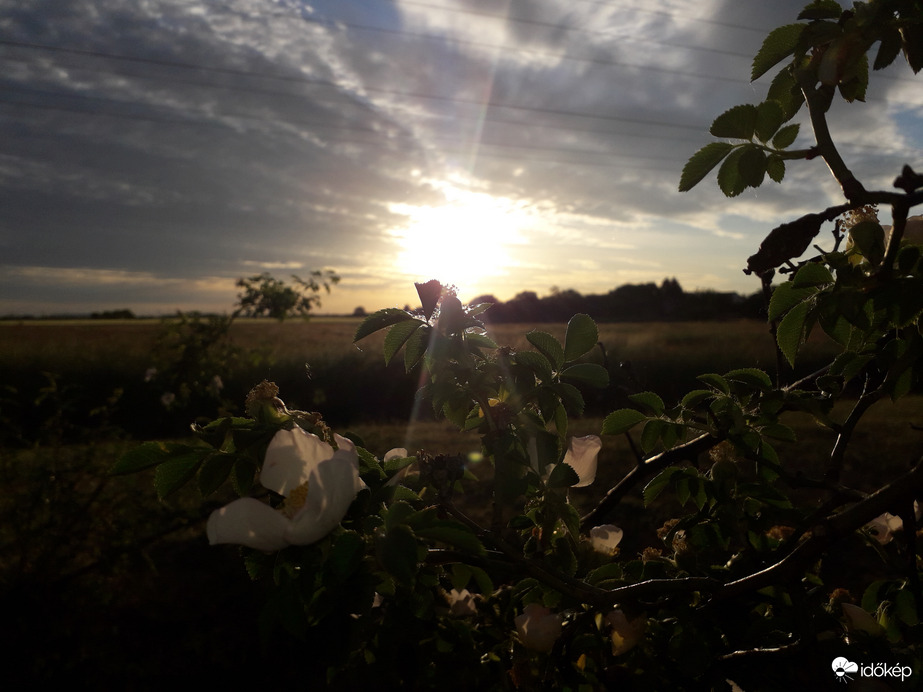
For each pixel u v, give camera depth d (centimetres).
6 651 304
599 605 89
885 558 116
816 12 83
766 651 90
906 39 72
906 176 64
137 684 282
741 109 83
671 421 110
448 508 91
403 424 1061
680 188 90
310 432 85
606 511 142
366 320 94
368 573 76
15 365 1338
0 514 338
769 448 112
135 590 370
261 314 569
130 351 1484
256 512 72
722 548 113
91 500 346
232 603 349
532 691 99
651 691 96
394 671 88
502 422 95
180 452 83
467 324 95
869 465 582
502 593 118
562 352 98
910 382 87
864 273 79
